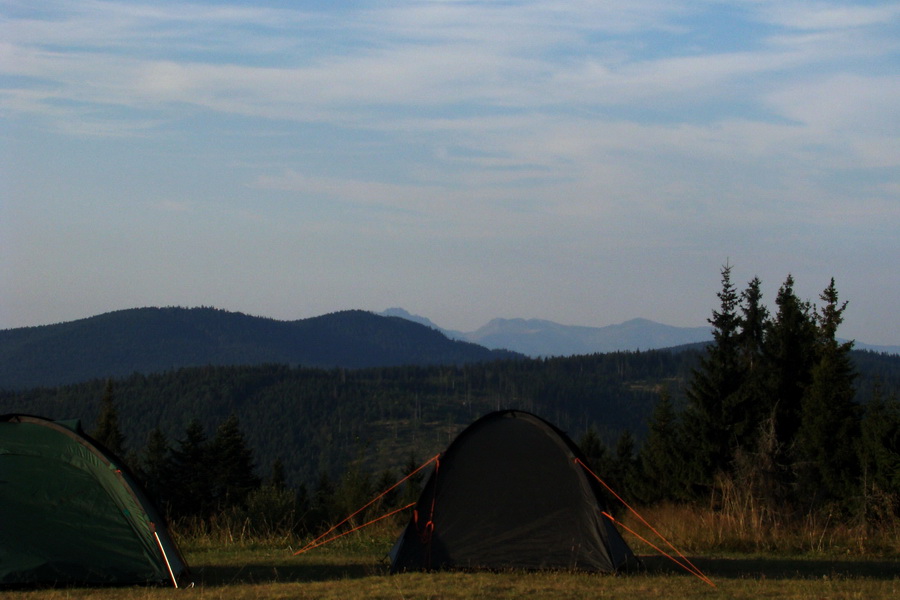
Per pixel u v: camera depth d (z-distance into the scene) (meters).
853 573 10.39
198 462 43.62
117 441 56.81
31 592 8.44
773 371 30.98
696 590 8.87
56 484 9.17
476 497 10.45
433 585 9.08
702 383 32.12
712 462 30.56
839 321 30.30
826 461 24.77
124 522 9.17
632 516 15.62
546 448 10.60
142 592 8.56
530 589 8.83
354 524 15.07
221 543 13.13
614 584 9.17
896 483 17.81
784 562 11.18
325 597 8.39
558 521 10.23
